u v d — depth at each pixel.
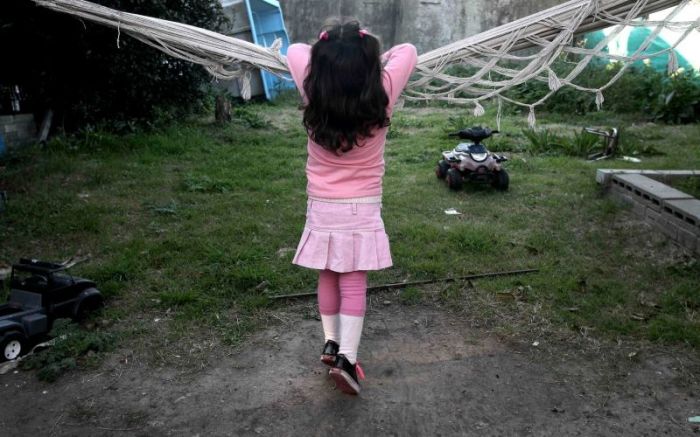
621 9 2.72
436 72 2.82
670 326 3.49
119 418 2.79
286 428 2.72
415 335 3.53
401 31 15.86
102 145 7.84
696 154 8.15
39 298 3.46
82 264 4.39
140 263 4.36
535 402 2.89
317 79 2.42
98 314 3.71
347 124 2.46
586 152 8.20
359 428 2.72
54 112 8.27
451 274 4.29
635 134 9.81
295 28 16.14
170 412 2.83
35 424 2.74
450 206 5.84
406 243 4.83
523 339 3.45
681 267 4.25
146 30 2.82
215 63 2.89
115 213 5.42
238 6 12.90
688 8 12.35
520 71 2.85
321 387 3.03
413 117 11.98
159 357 3.28
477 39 2.86
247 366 3.21
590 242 4.85
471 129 6.46
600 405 2.86
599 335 3.47
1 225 5.01
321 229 2.70
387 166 7.60
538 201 5.93
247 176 6.89
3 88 7.86
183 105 10.05
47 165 6.77
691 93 11.16
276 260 4.48
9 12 7.06
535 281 4.12
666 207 4.78
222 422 2.76
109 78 8.37
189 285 4.08
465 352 3.34
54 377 3.07
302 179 6.81
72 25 7.53
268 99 13.52
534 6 15.17
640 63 12.62
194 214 5.44
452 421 2.76
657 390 2.96
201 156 7.79
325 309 2.92
